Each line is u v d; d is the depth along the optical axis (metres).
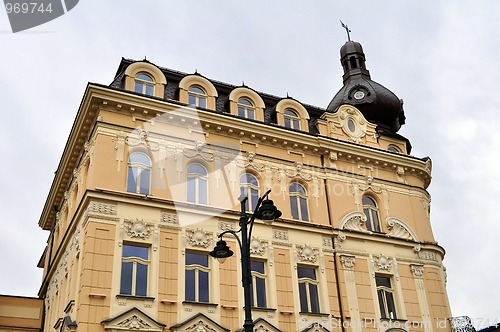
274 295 20.31
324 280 21.77
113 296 17.44
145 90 22.27
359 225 24.06
